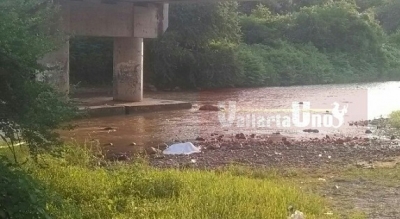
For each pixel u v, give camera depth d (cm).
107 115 1973
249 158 1184
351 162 1161
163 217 648
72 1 1873
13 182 519
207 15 3528
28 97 570
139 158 1105
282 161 1155
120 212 685
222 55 3575
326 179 973
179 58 3384
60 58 1653
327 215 709
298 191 821
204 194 740
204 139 1481
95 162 1026
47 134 598
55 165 845
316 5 5259
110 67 3391
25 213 508
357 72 4656
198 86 3491
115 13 2048
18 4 605
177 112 2144
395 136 1580
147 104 2141
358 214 727
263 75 3881
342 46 4906
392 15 6175
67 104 623
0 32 554
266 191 777
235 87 3678
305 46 4709
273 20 4897
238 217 650
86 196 735
